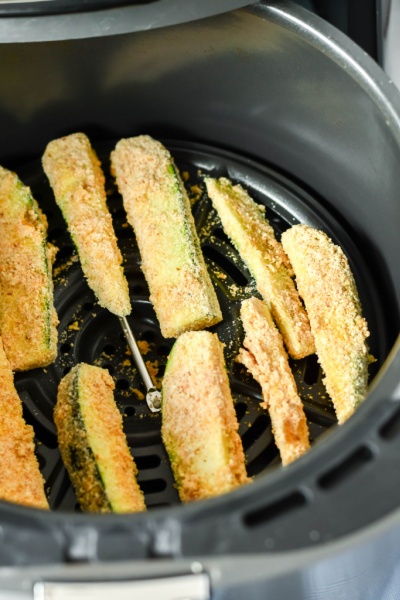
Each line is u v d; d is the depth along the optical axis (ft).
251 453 1.33
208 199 1.53
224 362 1.36
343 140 1.44
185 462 1.28
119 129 1.59
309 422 1.35
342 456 1.03
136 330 1.44
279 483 1.02
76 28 1.31
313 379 1.38
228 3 1.31
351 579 1.20
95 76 1.49
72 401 1.31
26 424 1.35
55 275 1.46
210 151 1.59
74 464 1.28
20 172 1.57
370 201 1.45
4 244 1.44
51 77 1.48
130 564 0.99
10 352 1.37
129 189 1.50
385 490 1.01
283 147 1.54
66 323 1.43
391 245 1.42
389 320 1.44
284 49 1.39
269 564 1.00
